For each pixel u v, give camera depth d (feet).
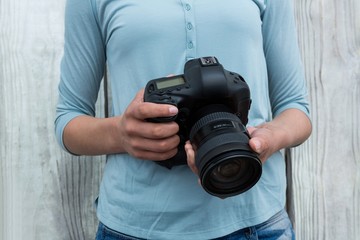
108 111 2.81
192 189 1.85
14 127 2.76
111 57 2.07
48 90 2.79
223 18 1.94
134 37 1.93
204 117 1.60
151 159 1.78
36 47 2.77
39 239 2.79
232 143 1.47
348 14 2.98
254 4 2.09
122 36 1.96
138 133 1.71
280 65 2.21
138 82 1.94
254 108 2.01
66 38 2.24
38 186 2.79
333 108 2.98
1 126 2.75
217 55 1.93
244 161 1.51
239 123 1.59
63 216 2.81
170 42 1.91
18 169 2.76
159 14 1.92
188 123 1.69
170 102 1.60
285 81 2.21
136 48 1.94
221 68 1.67
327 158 2.98
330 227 2.99
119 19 1.97
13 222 2.77
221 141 1.47
